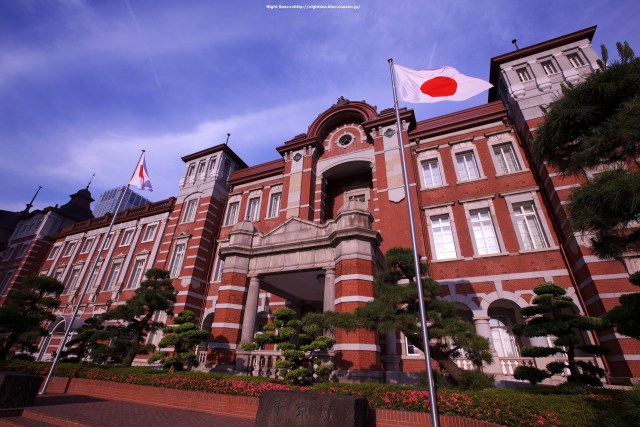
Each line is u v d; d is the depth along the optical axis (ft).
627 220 17.19
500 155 54.24
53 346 78.43
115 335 47.67
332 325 27.66
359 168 66.23
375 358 33.12
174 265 73.41
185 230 77.25
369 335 33.99
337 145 68.33
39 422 24.23
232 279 42.52
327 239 39.78
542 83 51.08
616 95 18.98
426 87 31.68
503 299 44.09
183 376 33.76
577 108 19.58
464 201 51.39
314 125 70.90
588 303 37.96
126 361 44.21
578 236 37.93
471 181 52.90
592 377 24.34
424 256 48.21
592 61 49.73
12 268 104.42
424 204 53.98
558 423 17.78
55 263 100.73
